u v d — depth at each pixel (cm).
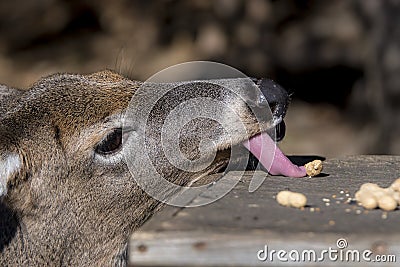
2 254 959
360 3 2009
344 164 993
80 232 964
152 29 2166
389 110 1875
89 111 959
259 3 2055
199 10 2112
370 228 698
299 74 2098
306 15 2078
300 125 2041
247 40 2072
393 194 773
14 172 930
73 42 2312
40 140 945
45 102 969
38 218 954
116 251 983
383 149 1881
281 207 768
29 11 2334
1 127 946
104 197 962
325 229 693
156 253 683
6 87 1084
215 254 679
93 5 2275
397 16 1845
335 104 2102
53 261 964
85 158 949
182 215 738
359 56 2033
